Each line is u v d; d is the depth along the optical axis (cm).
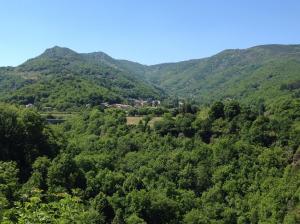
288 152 7888
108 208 6000
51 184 5844
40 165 6122
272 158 7662
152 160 8175
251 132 8575
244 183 7312
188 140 8881
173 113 11169
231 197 7119
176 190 7162
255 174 7456
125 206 6178
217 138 9000
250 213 6650
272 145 8375
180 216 6444
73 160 6481
